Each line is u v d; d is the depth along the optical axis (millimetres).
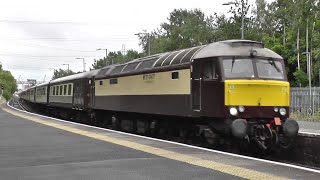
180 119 18266
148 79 19594
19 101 99125
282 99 15133
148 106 19578
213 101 15008
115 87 23812
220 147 15688
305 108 33750
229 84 14539
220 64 14875
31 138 16000
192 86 16047
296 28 22047
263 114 14781
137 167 9898
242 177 8711
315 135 15000
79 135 16953
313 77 49906
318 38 41781
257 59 15266
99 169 9711
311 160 15148
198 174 9047
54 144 14164
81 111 31531
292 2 22688
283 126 14656
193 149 12703
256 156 15492
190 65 16141
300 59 54781
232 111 14438
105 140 15133
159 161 10672
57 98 38969
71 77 34625
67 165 10258
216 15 52531
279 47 56938
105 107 25453
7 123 23781
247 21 44469
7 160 11031
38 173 9352
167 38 72812
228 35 43188
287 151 15852
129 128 23641
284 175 8859
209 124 15648
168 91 17750
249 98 14688
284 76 15477
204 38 53312
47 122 24531
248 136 14625
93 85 28156
